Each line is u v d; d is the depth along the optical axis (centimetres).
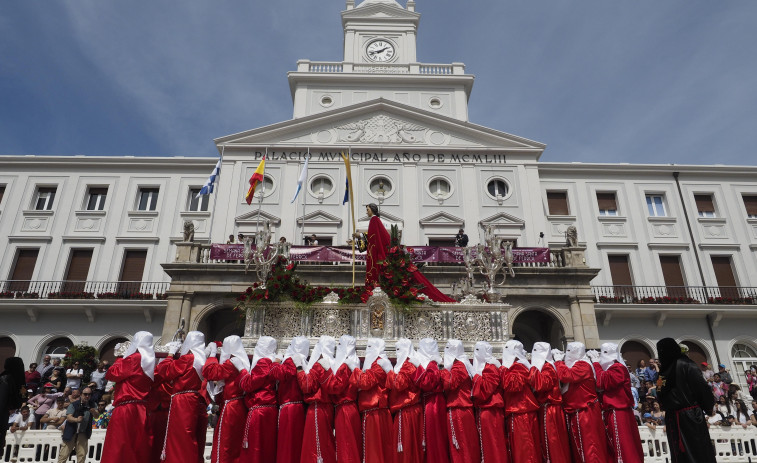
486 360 654
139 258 2420
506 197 2483
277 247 945
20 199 2475
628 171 2630
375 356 642
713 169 2631
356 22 3120
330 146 2516
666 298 2288
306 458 590
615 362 645
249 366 636
